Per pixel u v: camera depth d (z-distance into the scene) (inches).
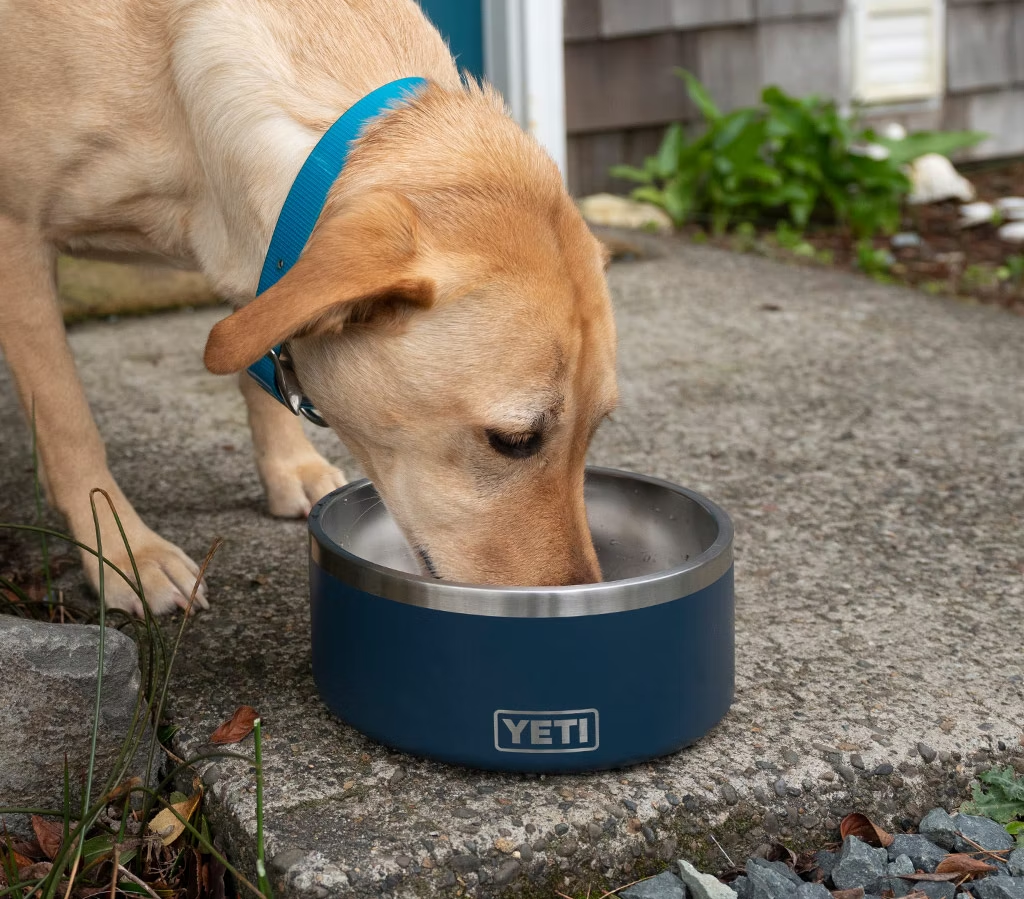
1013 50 113.0
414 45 37.9
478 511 33.4
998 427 53.0
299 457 44.6
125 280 70.2
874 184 95.3
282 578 40.4
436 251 32.1
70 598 39.0
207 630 37.4
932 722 34.1
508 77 82.1
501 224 32.7
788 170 97.6
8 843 29.8
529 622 30.3
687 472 48.6
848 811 32.0
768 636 37.7
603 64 98.0
